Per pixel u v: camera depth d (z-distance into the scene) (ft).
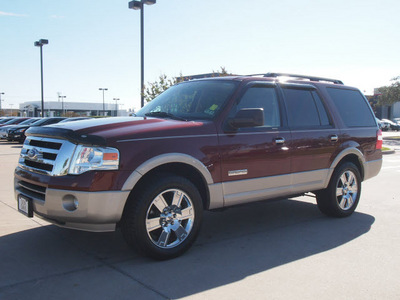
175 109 16.20
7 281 11.27
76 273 11.93
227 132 14.57
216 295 10.70
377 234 16.71
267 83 16.60
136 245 12.64
